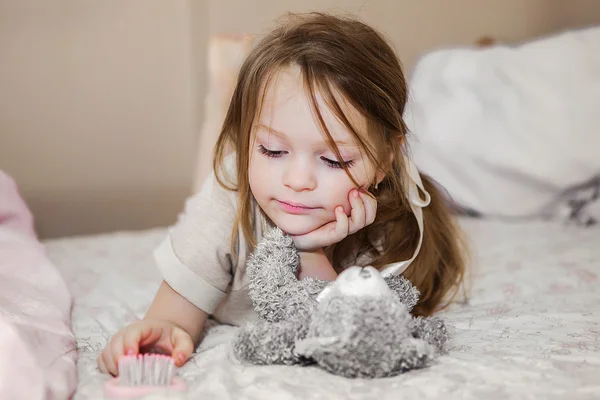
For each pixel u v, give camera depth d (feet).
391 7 7.88
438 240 3.59
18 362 2.30
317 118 2.64
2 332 2.39
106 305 3.73
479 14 8.26
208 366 2.64
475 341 2.92
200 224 3.05
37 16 6.98
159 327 2.71
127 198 7.45
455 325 3.23
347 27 2.92
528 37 8.32
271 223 3.08
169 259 3.02
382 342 2.36
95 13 7.15
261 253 2.78
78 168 7.25
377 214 3.25
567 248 4.97
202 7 7.41
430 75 6.89
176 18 7.41
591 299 3.76
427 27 8.06
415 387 2.35
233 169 3.14
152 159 7.50
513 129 6.33
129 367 2.44
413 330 2.59
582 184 6.07
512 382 2.41
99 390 2.44
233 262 3.09
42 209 7.17
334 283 2.59
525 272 4.33
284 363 2.57
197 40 7.46
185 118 7.55
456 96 6.63
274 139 2.71
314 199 2.75
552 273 4.30
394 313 2.42
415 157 6.30
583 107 6.19
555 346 2.83
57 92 7.11
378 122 2.81
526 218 6.33
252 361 2.57
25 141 7.06
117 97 7.30
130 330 2.65
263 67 2.77
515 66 6.51
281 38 2.82
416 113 6.72
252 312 3.33
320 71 2.66
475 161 6.43
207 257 3.00
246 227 3.02
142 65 7.36
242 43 6.29
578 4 8.05
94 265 4.56
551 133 6.19
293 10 7.66
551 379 2.45
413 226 3.40
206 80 7.50
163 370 2.44
